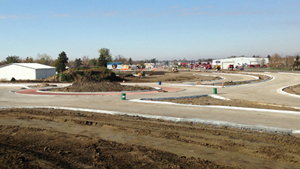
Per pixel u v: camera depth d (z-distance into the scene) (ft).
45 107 55.98
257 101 65.26
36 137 32.86
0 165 23.30
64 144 29.81
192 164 23.17
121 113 47.24
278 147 27.45
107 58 423.23
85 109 52.03
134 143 30.01
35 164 23.50
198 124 38.93
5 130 36.52
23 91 96.84
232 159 24.50
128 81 164.25
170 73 266.36
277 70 236.22
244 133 33.04
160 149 27.68
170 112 47.93
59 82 156.25
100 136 33.45
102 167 22.65
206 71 289.33
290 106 56.59
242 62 368.68
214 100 68.28
